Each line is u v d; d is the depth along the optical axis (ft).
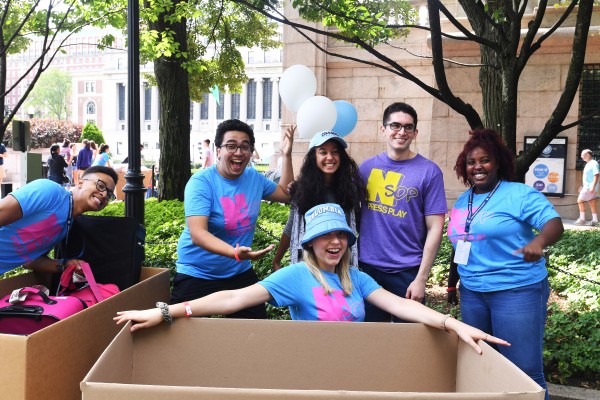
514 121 17.78
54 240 11.63
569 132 45.39
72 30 36.70
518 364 11.06
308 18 21.63
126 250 12.51
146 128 287.89
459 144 45.39
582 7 16.34
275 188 13.61
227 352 8.52
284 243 13.33
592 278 25.09
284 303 9.61
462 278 11.75
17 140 29.66
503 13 18.15
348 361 8.51
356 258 12.28
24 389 7.73
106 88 294.66
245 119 280.51
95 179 11.84
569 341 17.97
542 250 10.28
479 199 11.59
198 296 12.25
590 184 42.88
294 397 6.13
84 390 6.26
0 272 11.18
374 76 52.21
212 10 55.57
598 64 44.75
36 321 9.46
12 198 10.82
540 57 44.70
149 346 8.52
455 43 44.42
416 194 12.42
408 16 39.06
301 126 14.05
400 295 12.53
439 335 8.68
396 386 8.55
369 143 52.65
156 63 44.34
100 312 9.50
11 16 33.81
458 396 6.17
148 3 39.60
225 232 12.23
